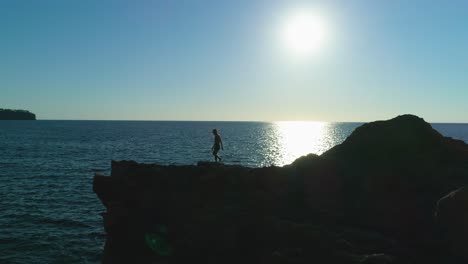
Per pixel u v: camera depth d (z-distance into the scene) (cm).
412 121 1894
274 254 1178
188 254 1393
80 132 19012
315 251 1191
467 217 1143
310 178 1700
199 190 1728
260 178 1755
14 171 5875
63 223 3238
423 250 1221
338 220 1446
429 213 1407
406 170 1662
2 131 18525
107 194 1773
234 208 1512
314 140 14375
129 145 10988
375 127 1906
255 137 15838
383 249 1200
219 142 2494
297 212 1518
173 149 9612
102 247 2753
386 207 1483
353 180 1661
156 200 1703
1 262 2439
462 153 1805
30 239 2836
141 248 1602
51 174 5659
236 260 1288
